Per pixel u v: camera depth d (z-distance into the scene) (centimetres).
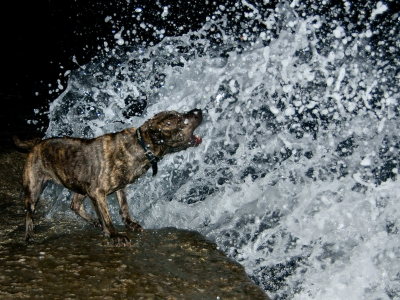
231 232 275
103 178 267
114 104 344
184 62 339
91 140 271
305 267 253
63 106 343
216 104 322
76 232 278
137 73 353
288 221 274
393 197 269
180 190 302
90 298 227
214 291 235
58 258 252
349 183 280
